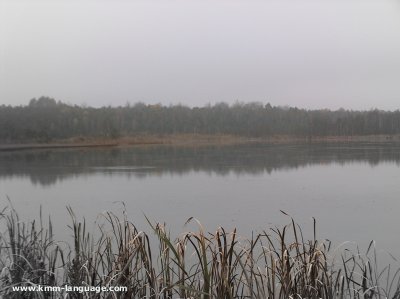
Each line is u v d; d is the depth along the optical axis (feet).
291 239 26.37
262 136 234.38
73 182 63.16
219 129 235.81
